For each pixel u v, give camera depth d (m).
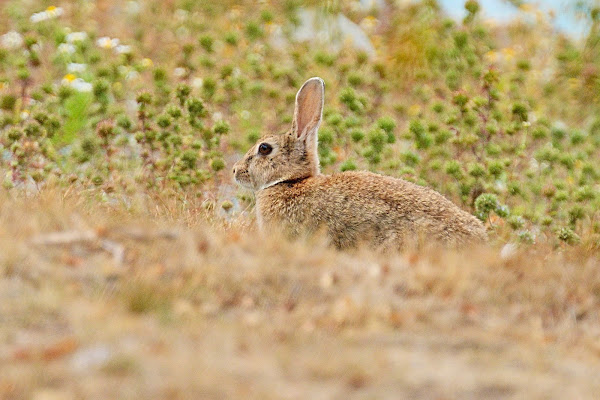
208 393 6.55
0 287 8.30
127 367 6.84
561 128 17.09
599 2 21.38
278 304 8.72
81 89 16.95
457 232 11.36
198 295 8.62
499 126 16.55
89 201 12.66
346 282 9.20
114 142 15.79
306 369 7.05
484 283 9.55
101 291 8.42
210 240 9.90
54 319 7.78
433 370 7.20
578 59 21.44
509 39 25.45
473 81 19.48
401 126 18.47
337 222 11.78
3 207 10.48
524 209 14.39
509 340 8.21
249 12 25.45
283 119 17.25
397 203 11.53
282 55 22.27
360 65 20.69
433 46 20.89
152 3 25.16
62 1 24.64
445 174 15.37
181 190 14.20
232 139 17.03
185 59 19.89
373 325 8.18
